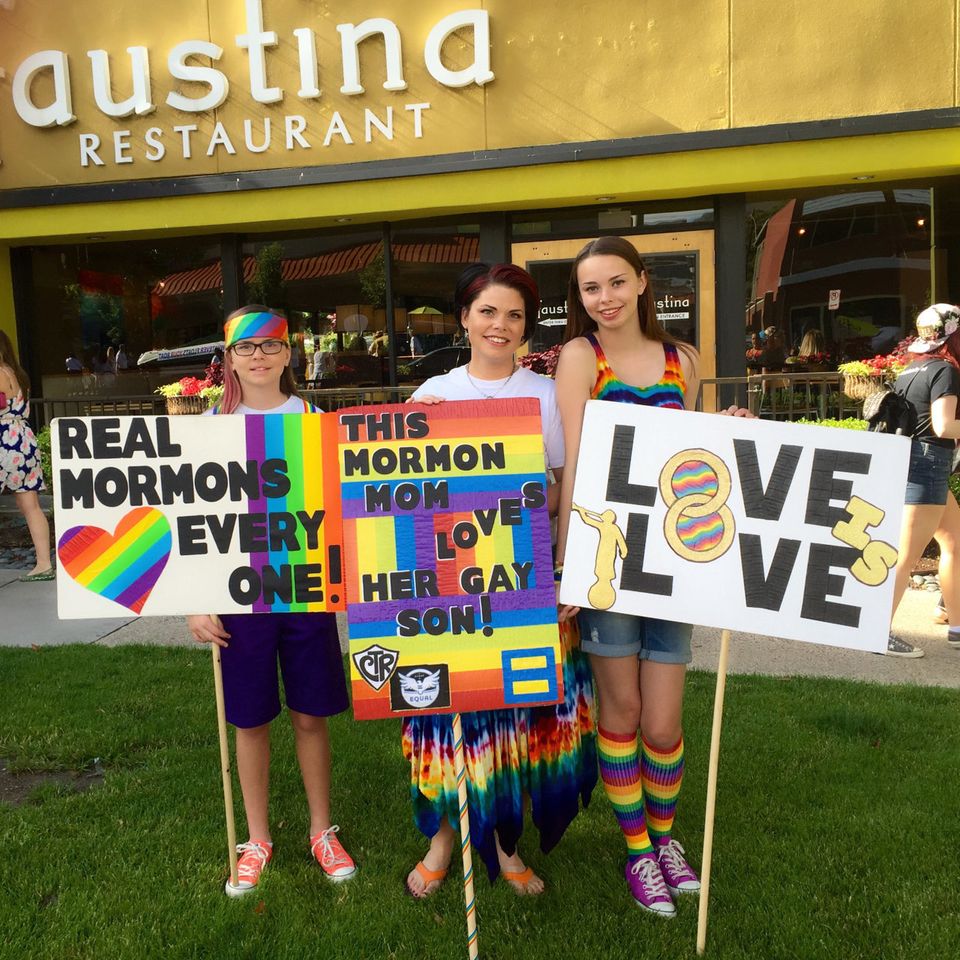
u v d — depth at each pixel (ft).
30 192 26.03
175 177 25.55
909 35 22.16
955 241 24.31
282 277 27.48
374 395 26.58
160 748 11.62
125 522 8.07
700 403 23.94
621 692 8.20
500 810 8.21
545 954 7.63
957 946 7.58
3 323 28.27
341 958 7.62
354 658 7.64
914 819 9.48
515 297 8.14
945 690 13.05
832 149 22.79
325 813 9.12
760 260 25.03
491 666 7.66
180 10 24.84
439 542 7.78
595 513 7.79
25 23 25.53
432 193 24.40
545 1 23.41
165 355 28.32
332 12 24.17
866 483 7.57
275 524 8.12
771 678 13.75
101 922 8.11
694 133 23.03
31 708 12.74
